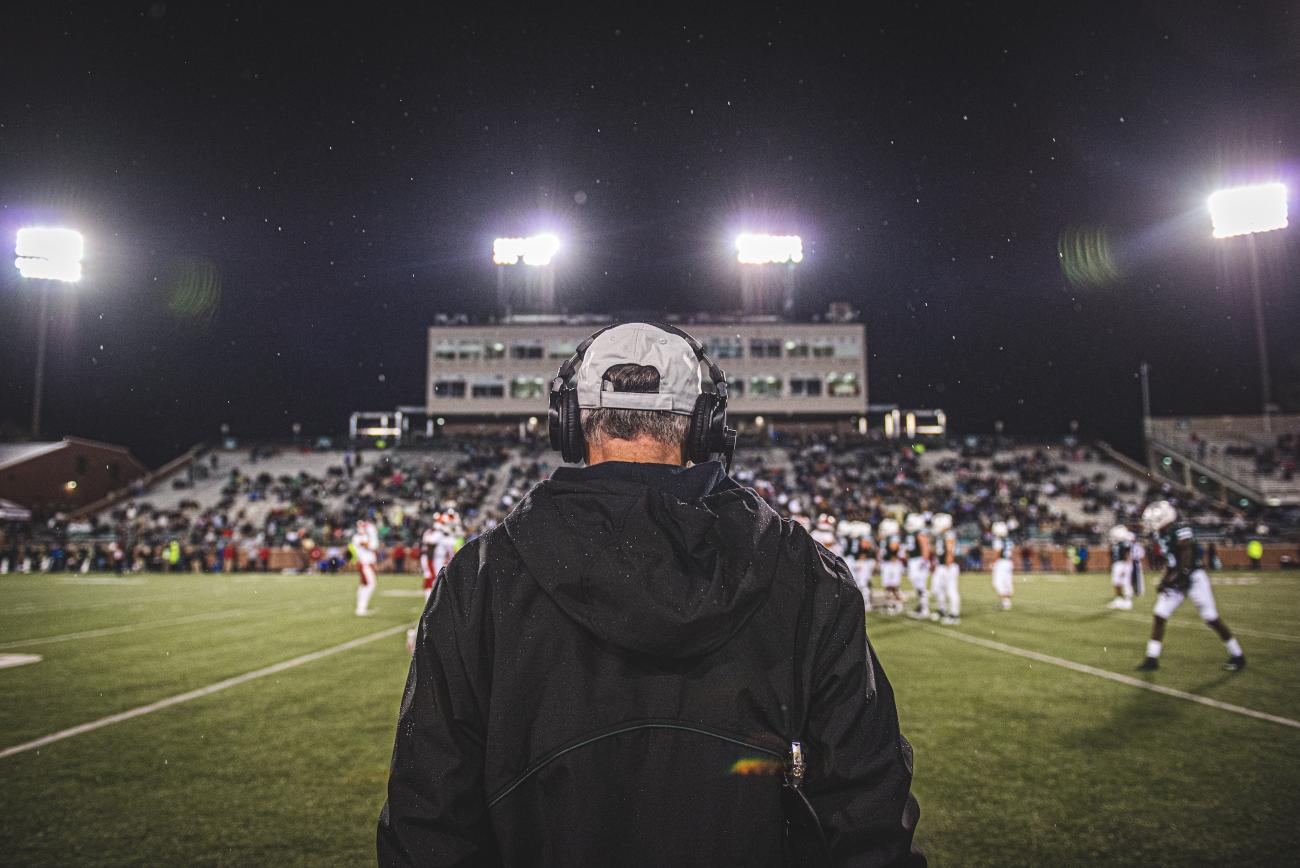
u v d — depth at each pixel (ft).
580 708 3.47
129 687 23.65
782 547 3.82
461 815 3.43
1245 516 117.39
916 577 45.34
